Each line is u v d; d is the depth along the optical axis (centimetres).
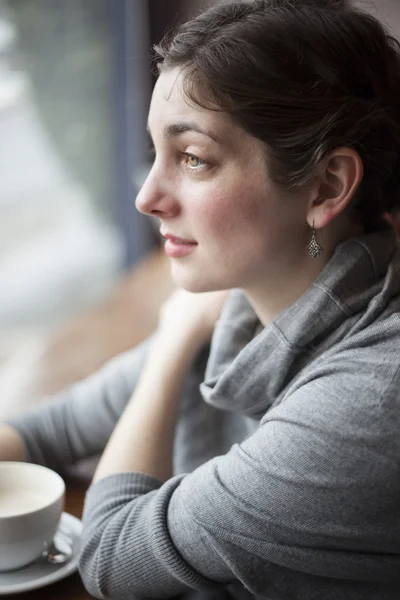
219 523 87
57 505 96
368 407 83
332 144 90
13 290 315
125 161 335
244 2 94
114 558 94
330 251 99
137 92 326
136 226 346
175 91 90
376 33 94
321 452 83
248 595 101
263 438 88
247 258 95
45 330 330
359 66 92
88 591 97
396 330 88
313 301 95
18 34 290
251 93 87
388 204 102
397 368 84
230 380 101
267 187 92
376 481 82
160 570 92
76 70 313
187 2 315
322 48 89
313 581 89
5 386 151
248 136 90
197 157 92
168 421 109
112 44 321
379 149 95
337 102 90
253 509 86
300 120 89
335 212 94
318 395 86
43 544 96
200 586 92
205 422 119
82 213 333
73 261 335
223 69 87
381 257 98
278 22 89
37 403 142
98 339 176
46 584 95
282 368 97
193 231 95
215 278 97
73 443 126
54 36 302
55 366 160
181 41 91
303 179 91
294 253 97
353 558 86
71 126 318
